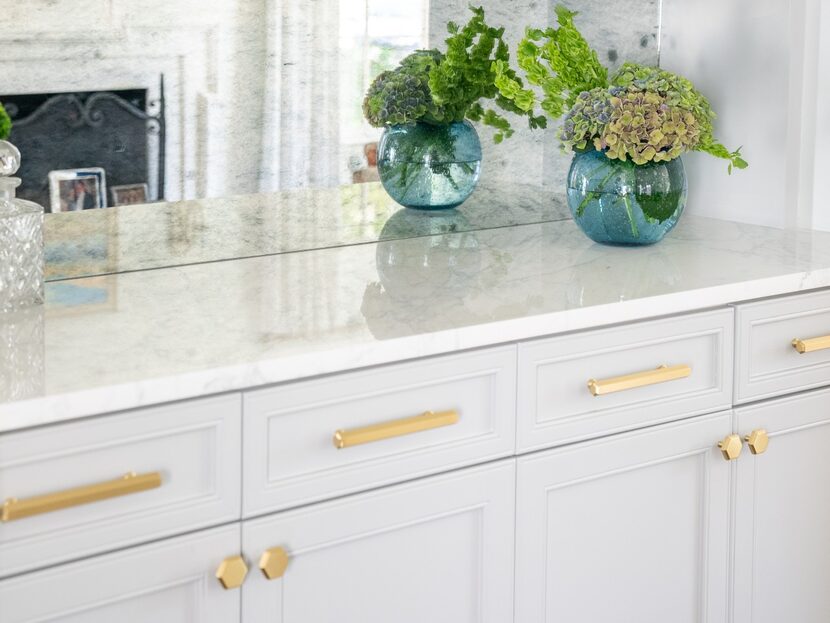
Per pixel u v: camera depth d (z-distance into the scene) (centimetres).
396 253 195
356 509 144
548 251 197
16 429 119
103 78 171
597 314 159
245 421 133
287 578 141
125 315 152
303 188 193
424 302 161
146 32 173
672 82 194
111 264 177
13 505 118
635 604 175
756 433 179
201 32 178
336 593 145
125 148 175
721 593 184
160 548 130
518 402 155
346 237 200
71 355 133
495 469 155
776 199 215
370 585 148
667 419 171
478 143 212
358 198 200
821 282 182
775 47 210
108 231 176
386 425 143
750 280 174
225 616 137
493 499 155
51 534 123
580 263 187
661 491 175
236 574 134
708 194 228
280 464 137
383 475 145
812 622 199
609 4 223
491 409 153
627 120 185
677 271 181
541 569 163
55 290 166
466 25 206
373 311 155
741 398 179
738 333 177
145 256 179
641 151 187
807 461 192
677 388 172
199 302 159
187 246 183
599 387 160
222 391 132
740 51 216
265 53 185
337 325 148
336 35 191
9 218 150
